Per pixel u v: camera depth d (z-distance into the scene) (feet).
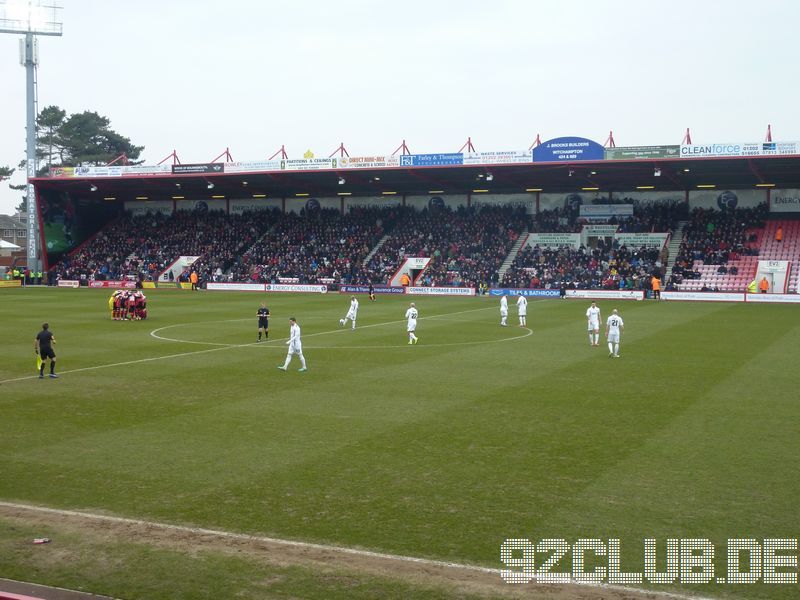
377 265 266.57
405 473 47.42
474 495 43.21
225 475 47.32
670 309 181.78
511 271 246.47
